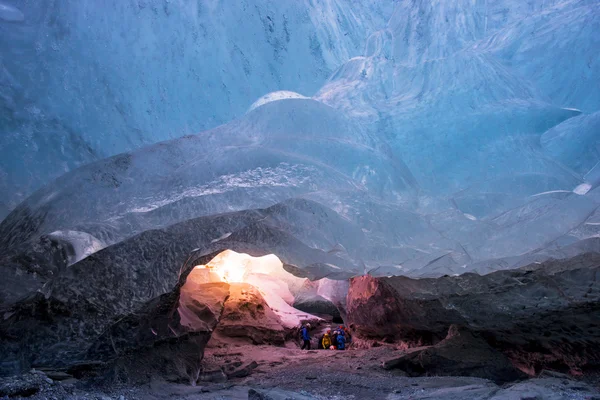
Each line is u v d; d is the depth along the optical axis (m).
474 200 6.98
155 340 6.69
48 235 5.73
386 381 7.04
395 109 7.61
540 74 7.74
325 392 6.51
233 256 13.39
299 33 7.90
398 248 7.04
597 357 6.93
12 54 6.34
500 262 6.88
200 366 7.84
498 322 7.60
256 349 10.87
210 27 7.41
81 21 6.78
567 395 5.32
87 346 5.83
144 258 6.16
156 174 6.43
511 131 7.27
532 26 8.02
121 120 6.70
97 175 6.15
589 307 6.55
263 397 5.22
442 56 8.05
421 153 7.27
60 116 6.35
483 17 8.37
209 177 6.53
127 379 6.05
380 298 10.39
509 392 5.51
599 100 7.24
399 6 8.74
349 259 7.38
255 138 6.97
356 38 8.75
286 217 6.88
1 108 6.06
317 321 15.07
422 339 9.96
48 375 5.50
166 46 7.14
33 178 6.06
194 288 9.17
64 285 5.77
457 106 7.52
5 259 5.50
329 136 7.12
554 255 6.62
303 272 8.05
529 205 6.72
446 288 7.80
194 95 7.18
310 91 7.96
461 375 7.25
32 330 5.60
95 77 6.67
